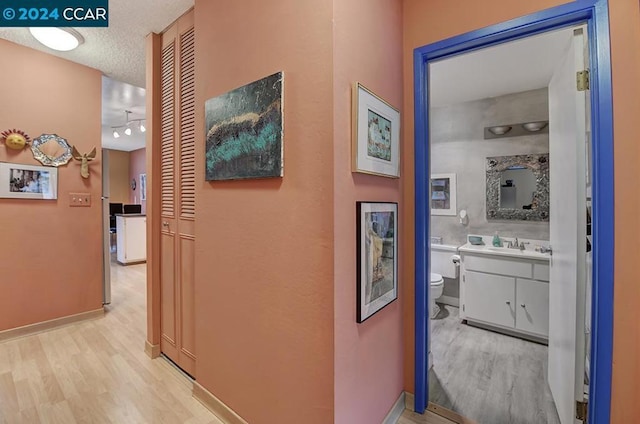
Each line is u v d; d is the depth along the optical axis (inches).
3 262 97.2
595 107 48.7
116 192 336.5
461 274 115.3
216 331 64.1
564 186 59.7
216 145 62.2
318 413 46.9
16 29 89.8
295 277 49.2
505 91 117.3
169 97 85.9
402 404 67.4
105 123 215.5
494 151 123.3
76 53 103.3
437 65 96.2
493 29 56.9
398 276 65.6
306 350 48.0
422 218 66.3
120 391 72.2
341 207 46.4
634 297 46.4
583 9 49.2
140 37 92.0
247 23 56.1
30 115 101.0
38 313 104.3
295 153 48.8
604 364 48.1
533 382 76.8
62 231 109.3
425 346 67.0
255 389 56.0
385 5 59.7
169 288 85.6
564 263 59.5
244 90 55.8
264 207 53.7
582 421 53.3
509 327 103.7
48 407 66.5
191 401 68.8
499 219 122.6
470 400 70.0
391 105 61.1
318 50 45.7
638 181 46.0
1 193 96.1
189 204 77.2
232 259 60.0
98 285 118.7
